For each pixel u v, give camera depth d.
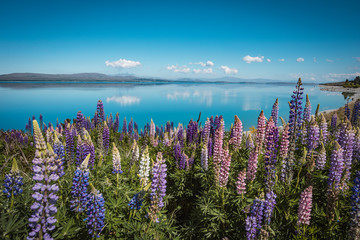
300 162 7.02
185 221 7.36
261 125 7.43
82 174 4.45
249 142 8.23
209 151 8.19
